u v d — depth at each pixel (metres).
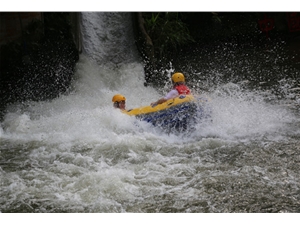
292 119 9.12
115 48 14.23
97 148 8.01
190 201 6.15
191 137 8.48
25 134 8.94
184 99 8.74
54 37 14.92
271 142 8.01
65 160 7.64
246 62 14.14
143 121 8.74
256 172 6.89
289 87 11.48
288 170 6.93
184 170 7.05
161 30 15.52
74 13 14.21
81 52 13.82
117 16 15.21
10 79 13.20
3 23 13.80
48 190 6.59
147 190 6.47
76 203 6.21
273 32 17.05
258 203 6.03
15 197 6.41
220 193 6.32
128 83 12.62
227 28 17.05
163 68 14.00
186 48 16.02
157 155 7.65
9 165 7.57
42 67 13.62
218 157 7.52
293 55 14.42
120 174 6.90
